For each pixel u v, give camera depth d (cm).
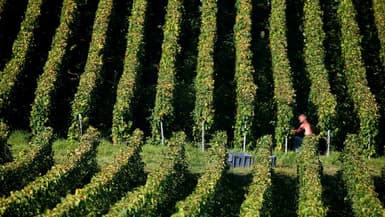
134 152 8119
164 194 7375
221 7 12356
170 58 10562
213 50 10756
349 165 8100
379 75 11100
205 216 7031
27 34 10931
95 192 6981
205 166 8762
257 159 8431
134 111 9944
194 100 10331
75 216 6644
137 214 6712
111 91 10525
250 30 11188
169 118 9706
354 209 7406
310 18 11500
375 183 8619
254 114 9719
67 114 10012
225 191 8094
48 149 8206
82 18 11931
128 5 12300
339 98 10506
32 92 10438
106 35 11031
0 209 6309
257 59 11269
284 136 9581
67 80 10625
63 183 7331
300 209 7094
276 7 11725
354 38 11169
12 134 9469
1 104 9688
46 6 11912
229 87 10706
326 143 9725
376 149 9656
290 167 9138
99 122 9981
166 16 11525
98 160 8838
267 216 7219
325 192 8306
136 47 10712
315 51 10875
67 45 10806
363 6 12656
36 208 6825
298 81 10900
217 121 10062
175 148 8350
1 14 11462
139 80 10369
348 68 10688
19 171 7512
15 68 10219
